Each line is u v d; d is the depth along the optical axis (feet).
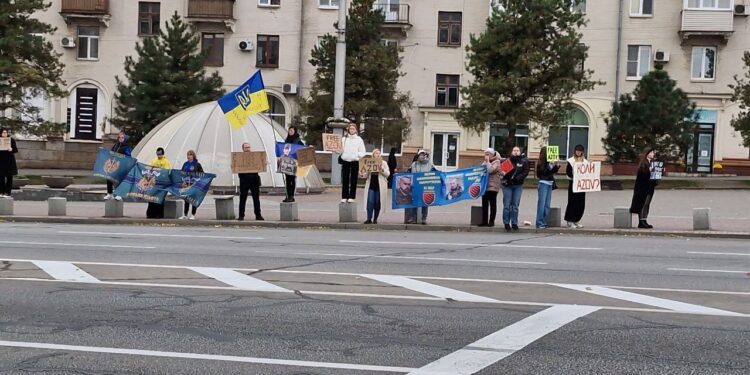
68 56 158.92
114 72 158.71
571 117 127.13
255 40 157.58
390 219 70.74
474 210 65.82
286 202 69.15
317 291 32.89
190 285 34.22
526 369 21.22
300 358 22.25
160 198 70.08
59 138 158.20
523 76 117.29
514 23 118.21
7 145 78.95
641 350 23.32
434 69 154.92
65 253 45.14
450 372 20.86
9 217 70.54
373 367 21.31
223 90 141.08
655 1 147.95
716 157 145.48
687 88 146.92
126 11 158.40
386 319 27.43
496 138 153.79
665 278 37.63
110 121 137.28
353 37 132.87
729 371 21.20
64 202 72.38
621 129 124.88
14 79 115.03
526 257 45.75
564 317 27.81
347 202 67.92
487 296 32.01
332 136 74.38
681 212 80.69
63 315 27.84
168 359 22.11
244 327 26.14
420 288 33.86
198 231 62.08
